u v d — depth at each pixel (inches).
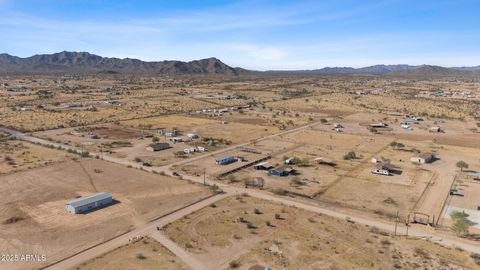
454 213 2492.6
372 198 2965.1
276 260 1958.7
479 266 1939.0
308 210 2672.2
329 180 3403.1
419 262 1971.0
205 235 2234.3
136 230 2281.0
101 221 2396.7
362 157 4254.4
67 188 2987.2
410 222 2519.7
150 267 1857.8
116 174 3393.2
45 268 1839.3
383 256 2026.3
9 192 2859.3
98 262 1898.4
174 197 2859.3
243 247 2096.5
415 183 3344.0
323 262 1950.1
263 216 2544.3
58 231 2241.6
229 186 3171.8
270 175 3528.5
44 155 3973.9
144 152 4269.2
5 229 2250.2
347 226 2416.3
